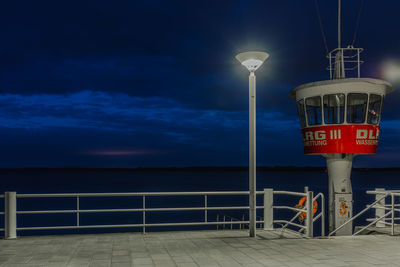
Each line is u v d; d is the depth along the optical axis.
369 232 11.05
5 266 6.40
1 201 88.75
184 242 8.50
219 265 6.47
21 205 78.62
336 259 6.92
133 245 8.13
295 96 16.81
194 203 82.06
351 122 14.37
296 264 6.54
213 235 9.41
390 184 152.75
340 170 14.54
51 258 6.95
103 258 6.95
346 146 14.25
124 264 6.52
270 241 8.66
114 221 55.78
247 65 9.29
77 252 7.44
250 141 9.33
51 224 51.88
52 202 85.00
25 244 8.23
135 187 139.00
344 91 14.20
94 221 55.69
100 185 152.75
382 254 7.33
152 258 6.95
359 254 7.34
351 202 14.42
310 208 9.15
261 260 6.82
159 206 76.12
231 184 161.00
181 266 6.39
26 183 169.38
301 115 15.64
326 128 14.58
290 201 86.38
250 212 9.30
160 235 9.35
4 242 8.44
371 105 14.48
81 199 92.19
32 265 6.46
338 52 15.41
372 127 14.55
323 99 14.66
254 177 9.33
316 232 33.91
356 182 171.00
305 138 15.51
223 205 78.50
